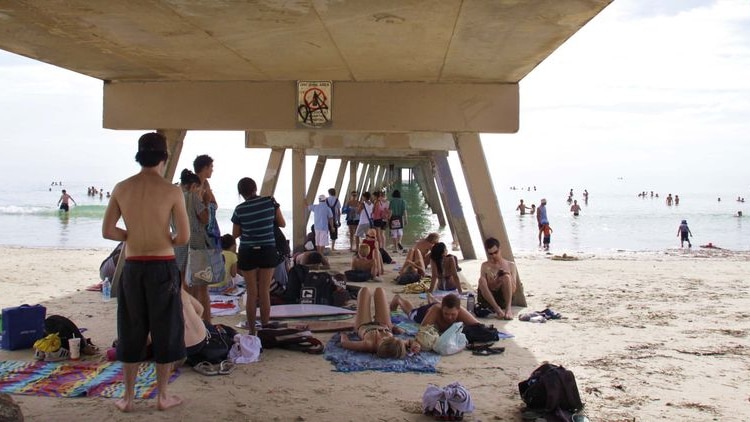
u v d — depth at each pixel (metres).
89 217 37.06
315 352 6.88
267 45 7.30
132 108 9.59
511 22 6.16
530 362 6.70
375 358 6.65
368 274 12.68
